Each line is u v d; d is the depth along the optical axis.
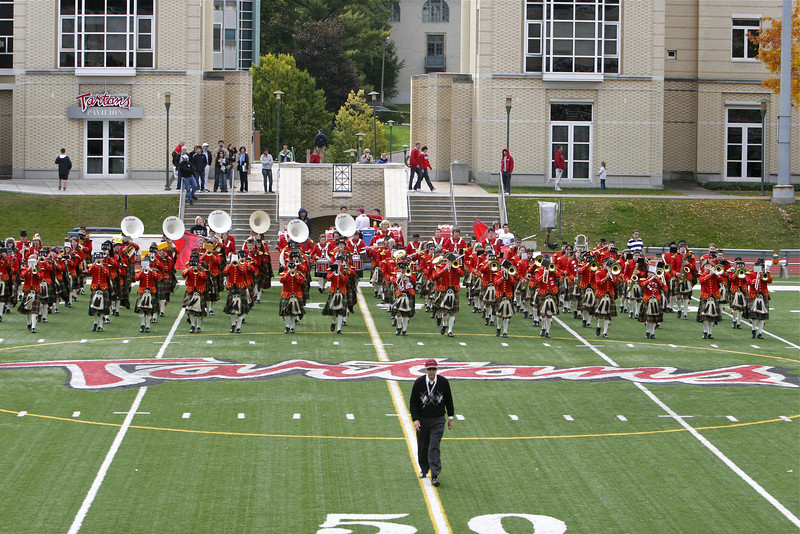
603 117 55.50
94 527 14.15
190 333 27.89
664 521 14.70
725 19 58.59
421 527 14.30
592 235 46.62
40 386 21.66
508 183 50.44
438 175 57.47
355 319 30.41
